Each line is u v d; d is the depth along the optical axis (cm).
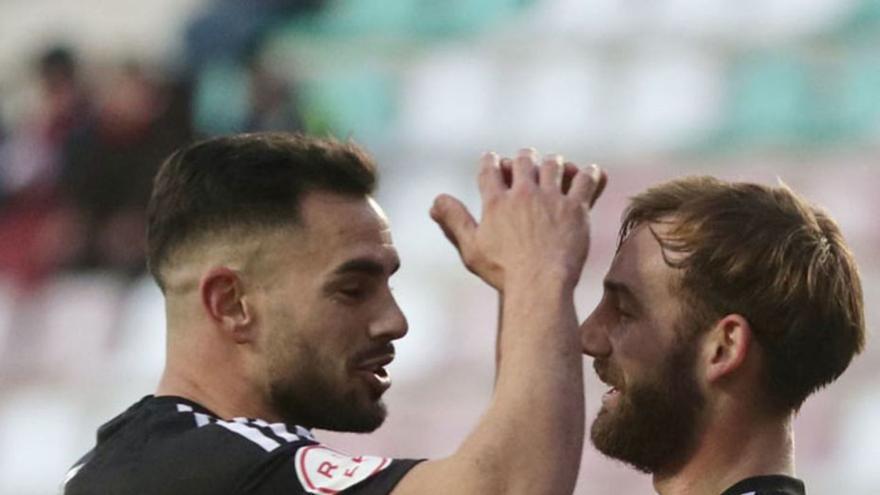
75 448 2817
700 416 817
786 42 3036
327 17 3344
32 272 3103
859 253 2662
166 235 852
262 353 837
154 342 2919
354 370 842
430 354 2683
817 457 2344
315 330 834
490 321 2694
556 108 3117
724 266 807
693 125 3011
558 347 771
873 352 2397
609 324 835
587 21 3175
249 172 838
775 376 813
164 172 863
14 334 3039
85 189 3100
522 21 3219
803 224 817
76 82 3209
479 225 805
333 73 3275
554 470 756
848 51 3000
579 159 3050
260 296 837
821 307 811
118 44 3775
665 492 831
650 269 823
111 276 3053
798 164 2894
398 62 3253
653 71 3081
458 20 3266
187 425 820
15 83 3688
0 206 3173
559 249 789
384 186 3086
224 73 3297
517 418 760
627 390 824
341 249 838
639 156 3000
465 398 2594
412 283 2805
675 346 817
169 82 3117
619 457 831
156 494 797
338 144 859
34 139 3200
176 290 850
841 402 2367
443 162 3117
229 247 837
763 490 809
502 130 3125
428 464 774
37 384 2933
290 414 842
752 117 2992
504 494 752
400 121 3195
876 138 2908
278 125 3067
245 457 789
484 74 3189
